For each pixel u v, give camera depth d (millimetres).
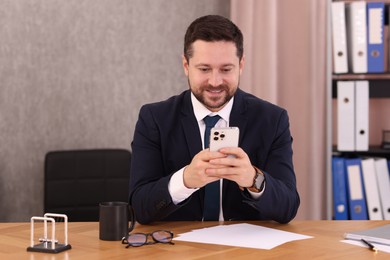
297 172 3611
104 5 3566
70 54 3529
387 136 3492
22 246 1705
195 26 1996
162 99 3682
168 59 3676
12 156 3480
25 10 3451
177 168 2156
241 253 1611
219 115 2139
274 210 1942
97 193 3010
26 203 3506
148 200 1967
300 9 3621
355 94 3293
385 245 1696
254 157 2166
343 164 3324
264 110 2195
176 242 1736
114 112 3607
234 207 2139
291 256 1581
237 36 1985
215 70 1961
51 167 3008
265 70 3592
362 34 3268
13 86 3461
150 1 3637
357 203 3311
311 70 3609
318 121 3609
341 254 1604
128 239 1714
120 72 3607
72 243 1737
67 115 3539
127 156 3035
